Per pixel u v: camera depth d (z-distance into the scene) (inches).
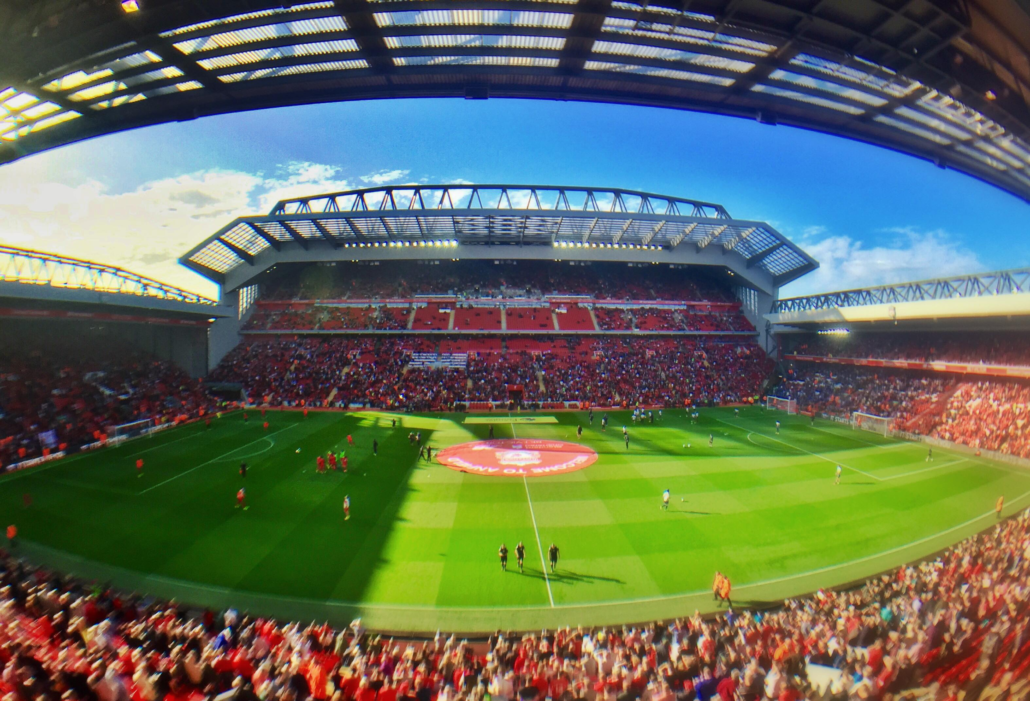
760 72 518.9
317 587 726.5
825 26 422.6
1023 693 339.0
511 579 756.0
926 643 422.3
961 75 446.3
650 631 567.5
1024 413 1558.8
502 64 525.3
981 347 1895.9
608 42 491.8
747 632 527.5
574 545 871.7
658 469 1325.0
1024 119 495.2
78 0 434.0
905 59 445.1
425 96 580.7
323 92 581.9
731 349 2913.4
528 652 494.6
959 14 374.9
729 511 1027.9
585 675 428.5
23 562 758.5
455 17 464.1
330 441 1600.6
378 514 999.6
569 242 2842.0
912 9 387.9
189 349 2470.5
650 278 3250.5
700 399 2493.8
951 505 1067.3
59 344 1902.1
